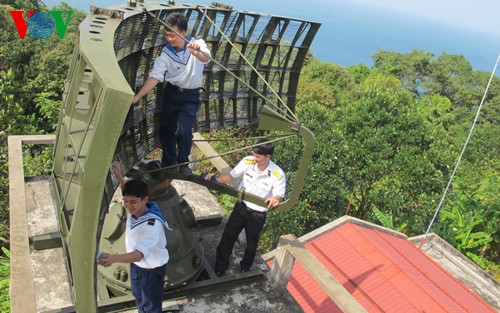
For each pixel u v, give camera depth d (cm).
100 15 370
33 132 1912
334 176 1503
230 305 491
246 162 491
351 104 1736
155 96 478
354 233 1155
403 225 1581
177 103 455
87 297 298
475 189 2025
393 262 1048
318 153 1514
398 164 1552
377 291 993
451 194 1661
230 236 511
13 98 1998
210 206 678
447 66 6028
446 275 1133
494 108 5359
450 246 1402
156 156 1280
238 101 609
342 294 447
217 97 569
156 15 430
